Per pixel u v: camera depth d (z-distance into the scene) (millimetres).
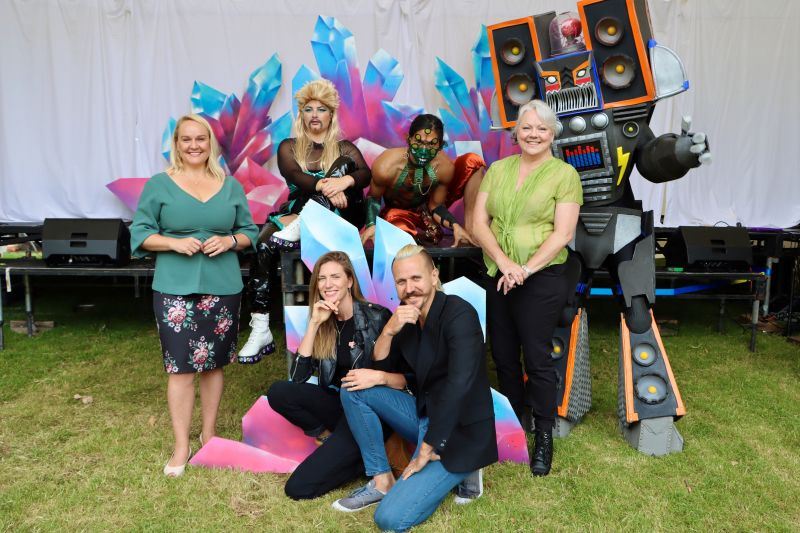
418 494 2502
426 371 2643
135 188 5410
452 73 5277
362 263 3342
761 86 5422
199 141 3002
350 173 3881
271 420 3109
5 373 4355
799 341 5254
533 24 3408
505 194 3129
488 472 2994
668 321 5855
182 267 2957
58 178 5406
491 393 2822
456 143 5336
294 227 3559
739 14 5324
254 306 3662
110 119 5363
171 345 2938
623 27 3227
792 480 2938
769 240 5336
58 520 2566
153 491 2799
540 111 3012
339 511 2660
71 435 3393
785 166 5531
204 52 5270
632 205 3498
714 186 5566
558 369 3455
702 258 5000
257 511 2670
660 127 5457
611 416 3744
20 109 5309
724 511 2668
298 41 5262
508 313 3242
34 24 5227
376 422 2721
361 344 2900
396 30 5250
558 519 2602
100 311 6102
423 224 4242
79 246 4918
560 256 3098
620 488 2848
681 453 3213
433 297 2648
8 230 5262
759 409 3795
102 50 5277
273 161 5375
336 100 3922
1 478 2902
